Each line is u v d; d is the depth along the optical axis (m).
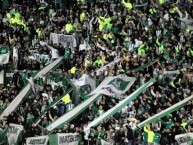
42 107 69.25
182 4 93.62
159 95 72.81
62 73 73.94
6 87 72.62
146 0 91.44
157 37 84.25
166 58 81.25
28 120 67.94
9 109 69.88
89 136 65.94
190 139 66.69
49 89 71.88
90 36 83.12
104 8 87.62
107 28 85.12
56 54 78.94
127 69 76.56
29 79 71.50
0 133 65.19
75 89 71.19
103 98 70.88
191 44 86.50
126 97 69.88
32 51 78.25
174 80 76.56
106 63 77.75
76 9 87.75
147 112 70.19
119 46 81.12
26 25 83.94
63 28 83.94
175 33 88.31
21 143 64.88
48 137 64.44
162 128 69.19
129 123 67.75
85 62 77.38
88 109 69.81
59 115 70.00
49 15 85.94
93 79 73.12
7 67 76.88
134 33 84.06
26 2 89.31
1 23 83.81
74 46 82.19
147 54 80.50
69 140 65.06
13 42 79.31
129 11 88.25
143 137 66.94
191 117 70.69
